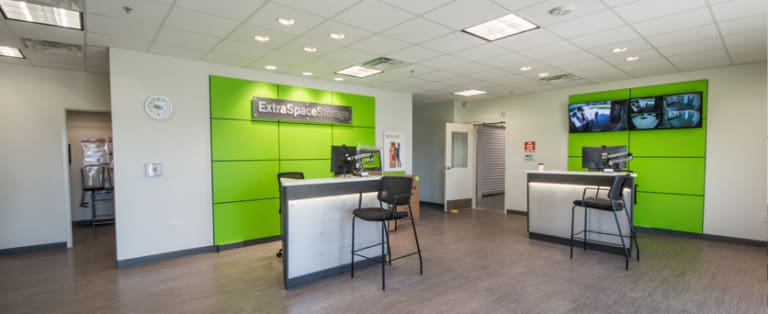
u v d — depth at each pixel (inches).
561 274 156.3
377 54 182.2
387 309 122.8
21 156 198.4
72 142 271.3
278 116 219.0
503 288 140.9
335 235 156.3
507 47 171.8
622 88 247.8
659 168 234.1
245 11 127.1
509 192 316.5
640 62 200.2
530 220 222.2
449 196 331.0
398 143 290.0
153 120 178.4
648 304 125.7
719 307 123.0
